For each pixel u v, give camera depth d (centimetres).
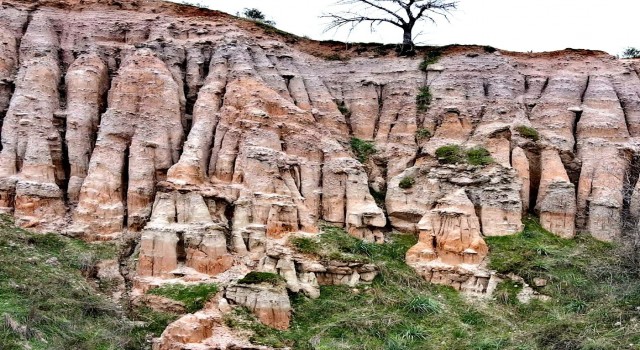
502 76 2638
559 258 2025
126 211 2122
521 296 1902
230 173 2153
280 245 1967
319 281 1931
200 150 2150
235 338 1546
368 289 1920
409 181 2298
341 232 2150
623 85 2653
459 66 2675
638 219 2191
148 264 1853
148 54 2359
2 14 2455
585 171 2389
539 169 2394
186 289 1781
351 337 1667
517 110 2533
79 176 2170
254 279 1720
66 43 2473
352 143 2527
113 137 2172
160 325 1672
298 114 2358
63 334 1504
